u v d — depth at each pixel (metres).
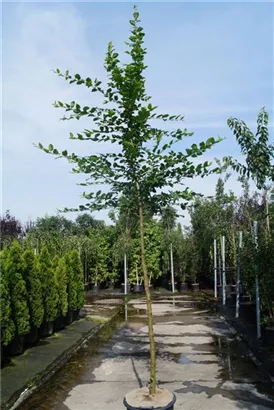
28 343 6.68
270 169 4.43
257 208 8.84
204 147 3.19
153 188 3.37
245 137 4.41
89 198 3.45
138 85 3.02
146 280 3.51
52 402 4.20
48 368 5.32
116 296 15.11
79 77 3.21
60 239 15.15
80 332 7.92
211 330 8.12
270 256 5.97
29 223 22.56
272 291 6.07
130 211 3.60
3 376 4.96
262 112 4.40
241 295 10.55
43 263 7.28
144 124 3.24
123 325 8.91
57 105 3.25
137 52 3.08
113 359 5.96
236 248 10.81
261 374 5.03
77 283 9.30
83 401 4.22
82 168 3.34
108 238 17.36
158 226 16.64
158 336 7.62
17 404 4.12
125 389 4.58
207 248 15.02
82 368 5.49
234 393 4.36
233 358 5.88
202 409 3.92
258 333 6.84
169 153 3.25
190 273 16.27
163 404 3.06
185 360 5.82
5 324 5.36
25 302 6.05
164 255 17.14
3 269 5.57
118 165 3.37
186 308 11.46
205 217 13.31
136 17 3.11
